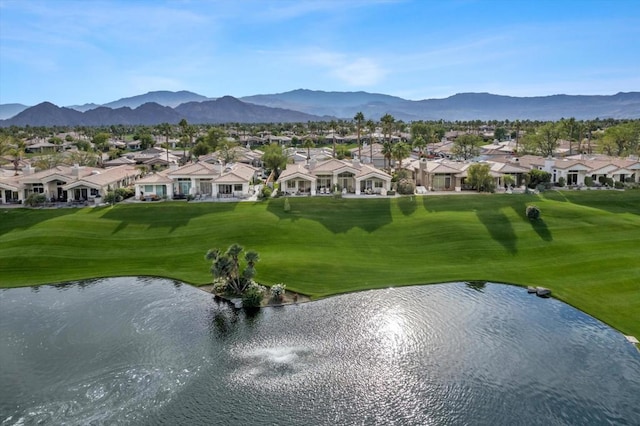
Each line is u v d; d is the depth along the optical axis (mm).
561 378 34312
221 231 68062
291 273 53844
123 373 35219
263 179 110875
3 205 84062
